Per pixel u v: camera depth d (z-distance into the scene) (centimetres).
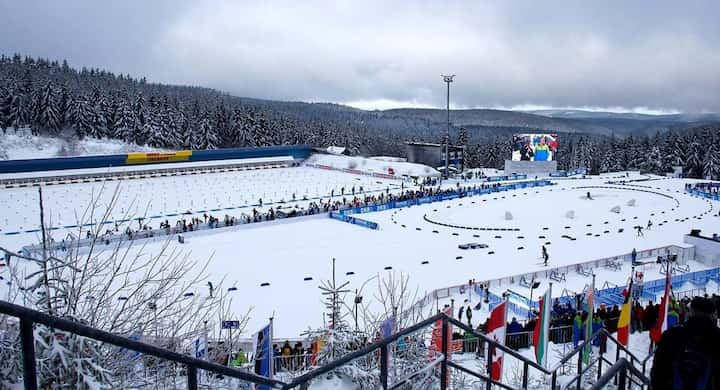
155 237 4078
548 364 1434
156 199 6444
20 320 268
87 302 577
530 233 4328
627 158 11512
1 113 9444
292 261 3469
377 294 2673
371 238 4206
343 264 3378
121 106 10212
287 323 2289
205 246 3903
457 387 991
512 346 1605
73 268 551
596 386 447
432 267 3281
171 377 642
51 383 460
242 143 11200
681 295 2442
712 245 3189
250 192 7062
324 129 12862
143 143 10350
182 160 9044
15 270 565
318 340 857
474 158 12088
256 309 2492
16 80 10050
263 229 4619
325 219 5100
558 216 5156
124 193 6788
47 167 7694
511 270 3181
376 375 688
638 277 2773
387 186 7550
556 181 7981
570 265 2978
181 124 10725
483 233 4353
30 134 9619
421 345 897
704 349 419
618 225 4603
